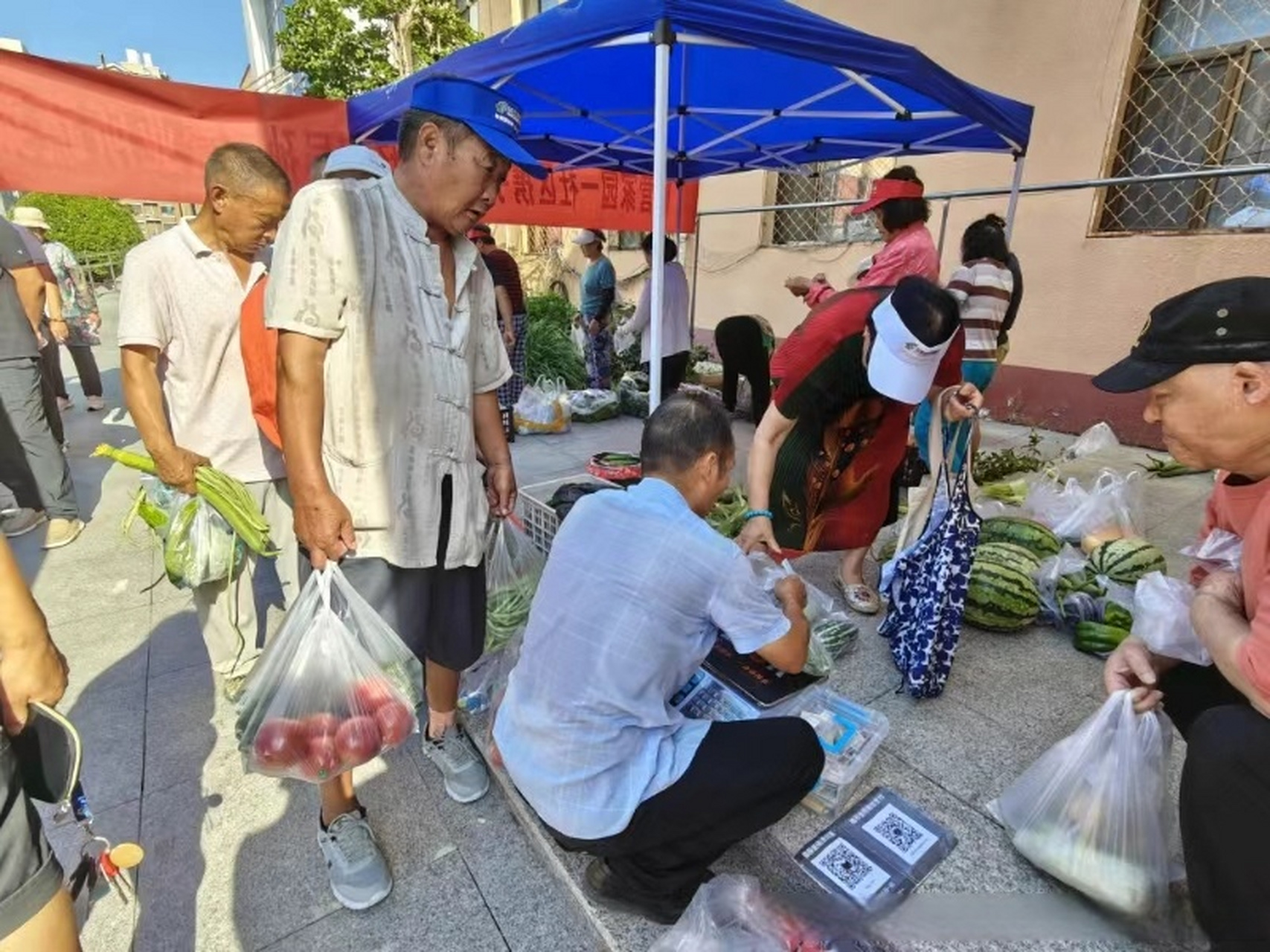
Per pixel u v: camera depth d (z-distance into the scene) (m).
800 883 1.78
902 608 2.57
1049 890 1.76
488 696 2.49
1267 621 1.27
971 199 6.65
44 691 1.15
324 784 1.89
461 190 1.67
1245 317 1.30
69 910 1.11
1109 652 2.78
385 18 12.50
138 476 5.43
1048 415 6.32
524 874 1.97
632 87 4.13
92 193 4.13
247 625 2.74
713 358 9.00
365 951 1.74
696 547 1.53
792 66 3.79
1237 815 1.34
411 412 1.76
